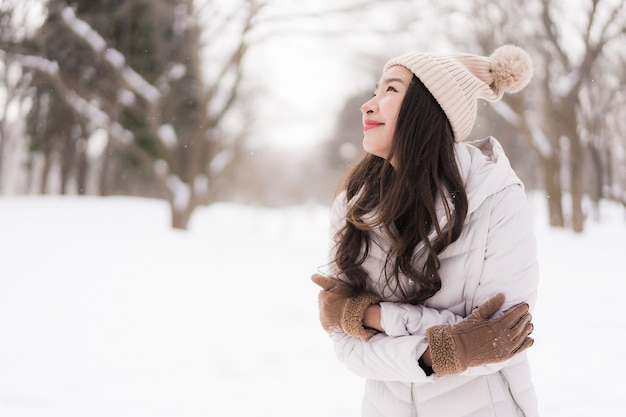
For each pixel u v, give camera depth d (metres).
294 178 25.00
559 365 4.21
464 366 1.19
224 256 10.74
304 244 14.70
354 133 27.67
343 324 1.33
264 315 5.80
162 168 15.30
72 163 30.64
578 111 18.33
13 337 4.55
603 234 18.17
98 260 8.95
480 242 1.28
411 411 1.34
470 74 1.36
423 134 1.31
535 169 28.62
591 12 17.09
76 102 15.69
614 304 6.40
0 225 12.91
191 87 20.69
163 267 8.72
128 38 17.30
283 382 3.83
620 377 3.89
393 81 1.37
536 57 18.38
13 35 15.41
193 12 14.42
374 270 1.39
